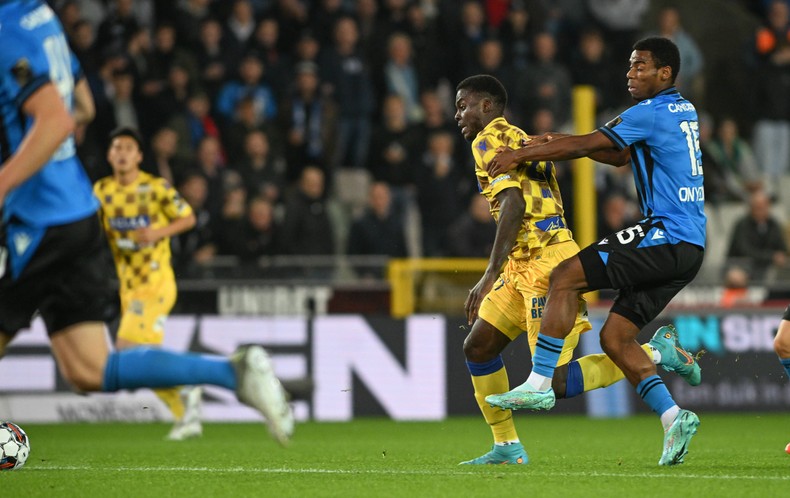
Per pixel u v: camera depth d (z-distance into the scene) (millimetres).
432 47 46594
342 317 35250
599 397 36844
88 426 32500
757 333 37156
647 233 16406
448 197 42188
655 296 16750
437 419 35156
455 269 35906
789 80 48812
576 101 35938
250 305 34875
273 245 38906
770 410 36969
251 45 44094
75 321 13602
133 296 25203
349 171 43594
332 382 35125
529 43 48188
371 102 44406
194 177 37719
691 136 16719
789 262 37750
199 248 37719
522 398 16250
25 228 13219
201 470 17469
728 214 46688
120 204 25281
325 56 43688
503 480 15477
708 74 53625
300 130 42625
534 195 16969
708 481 15258
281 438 13094
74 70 14070
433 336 35594
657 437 27094
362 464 18859
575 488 14484
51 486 14859
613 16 50750
